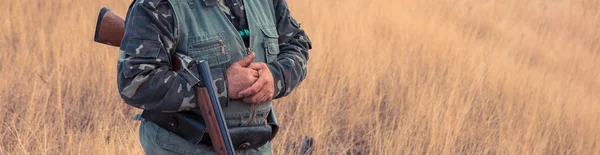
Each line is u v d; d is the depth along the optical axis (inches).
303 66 91.0
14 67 223.5
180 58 80.3
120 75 79.4
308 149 176.4
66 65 226.4
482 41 351.9
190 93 79.4
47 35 263.1
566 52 362.9
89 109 195.3
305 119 193.5
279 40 92.5
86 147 162.2
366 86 228.5
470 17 389.1
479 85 240.8
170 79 79.0
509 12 421.1
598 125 228.7
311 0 320.5
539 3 444.5
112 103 204.5
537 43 367.9
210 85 79.3
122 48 79.1
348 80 237.8
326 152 181.0
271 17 90.3
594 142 221.1
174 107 79.7
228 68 82.7
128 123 181.8
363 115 213.2
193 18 81.8
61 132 174.4
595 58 373.1
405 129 188.5
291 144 180.7
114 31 85.7
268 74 83.9
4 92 202.7
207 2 82.8
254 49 86.0
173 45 80.6
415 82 245.1
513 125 218.4
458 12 390.6
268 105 88.7
